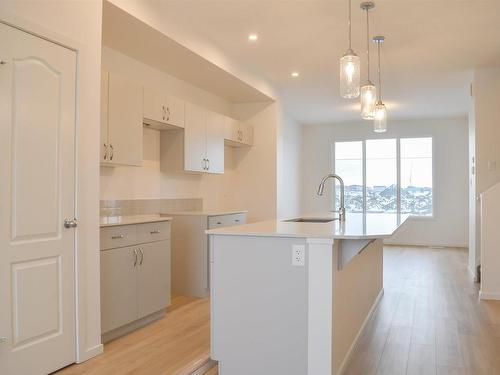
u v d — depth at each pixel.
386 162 9.23
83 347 2.87
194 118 5.04
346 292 2.88
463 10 3.76
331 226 2.98
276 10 3.79
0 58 2.39
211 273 2.70
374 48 4.71
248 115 6.52
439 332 3.57
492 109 5.55
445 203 8.82
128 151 3.94
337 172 9.57
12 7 2.45
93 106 2.97
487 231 4.61
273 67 5.49
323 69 5.56
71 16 2.81
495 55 4.98
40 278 2.61
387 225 3.09
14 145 2.47
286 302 2.52
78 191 2.85
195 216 4.72
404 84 6.22
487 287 4.62
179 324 3.69
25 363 2.51
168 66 4.71
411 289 5.15
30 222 2.55
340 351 2.70
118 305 3.35
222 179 6.31
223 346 2.65
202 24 4.12
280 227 2.88
